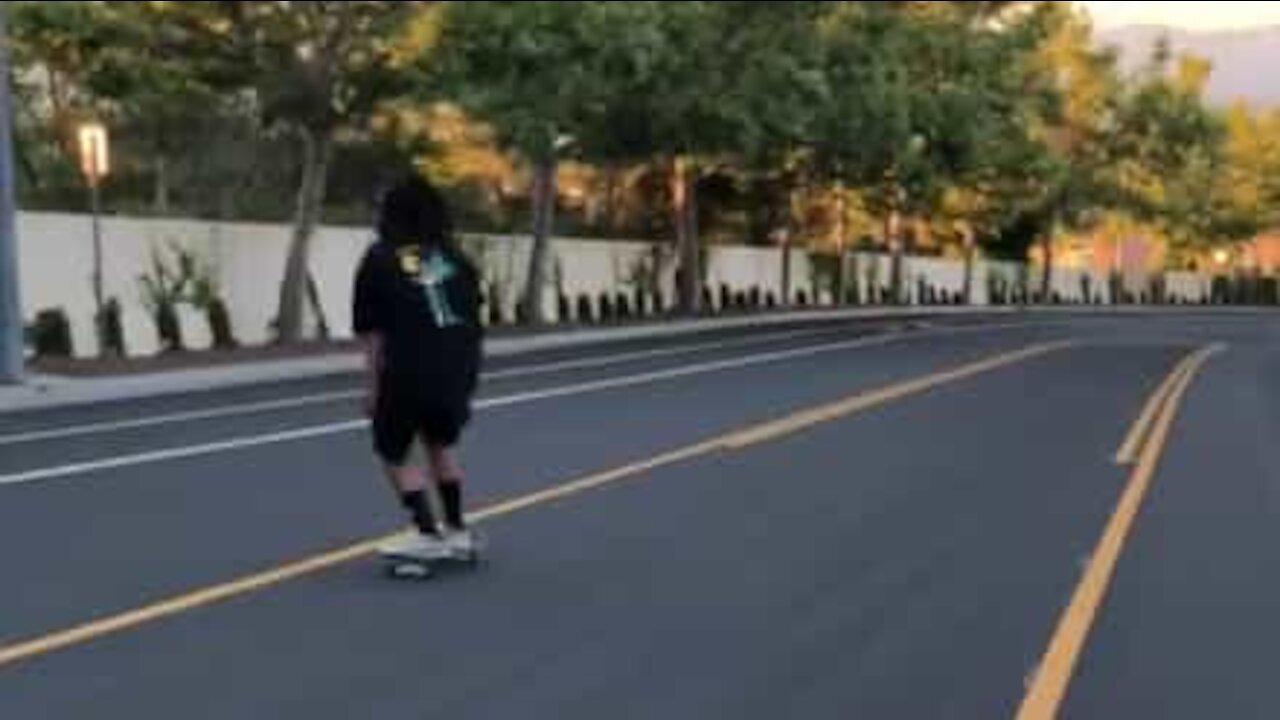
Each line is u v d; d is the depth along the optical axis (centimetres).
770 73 4888
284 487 1499
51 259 3247
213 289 3666
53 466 1648
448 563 1130
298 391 2655
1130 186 9188
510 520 1327
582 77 3941
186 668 866
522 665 879
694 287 5784
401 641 927
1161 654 916
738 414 2200
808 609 1020
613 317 5441
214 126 4916
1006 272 9288
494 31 3681
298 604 1017
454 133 5131
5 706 794
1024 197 8394
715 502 1433
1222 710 808
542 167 4744
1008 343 4275
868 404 2362
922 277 8312
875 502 1446
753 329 5009
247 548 1195
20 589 1052
